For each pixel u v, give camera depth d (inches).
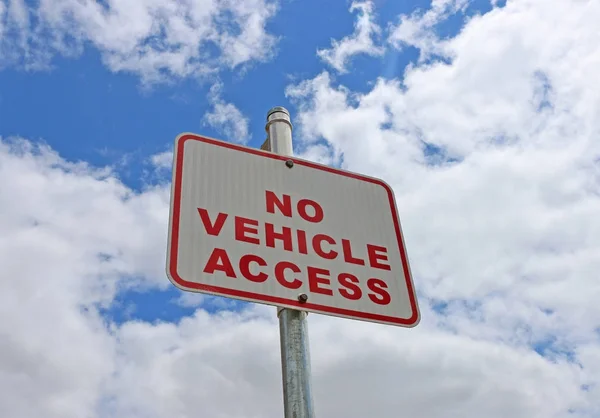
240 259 99.7
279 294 98.3
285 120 129.2
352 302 103.7
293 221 110.0
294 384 90.5
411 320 107.3
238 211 106.4
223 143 115.3
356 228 115.7
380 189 125.9
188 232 99.4
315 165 122.3
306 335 97.3
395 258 115.0
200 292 93.2
